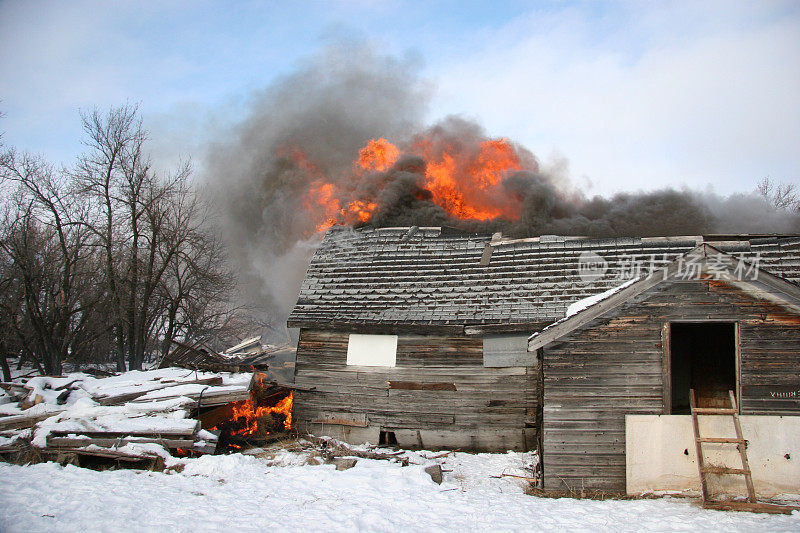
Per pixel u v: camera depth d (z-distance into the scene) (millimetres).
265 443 16078
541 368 12227
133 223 31469
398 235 19875
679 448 10898
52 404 16094
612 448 11117
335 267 19438
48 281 30969
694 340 13617
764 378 10648
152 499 10586
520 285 16812
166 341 32750
